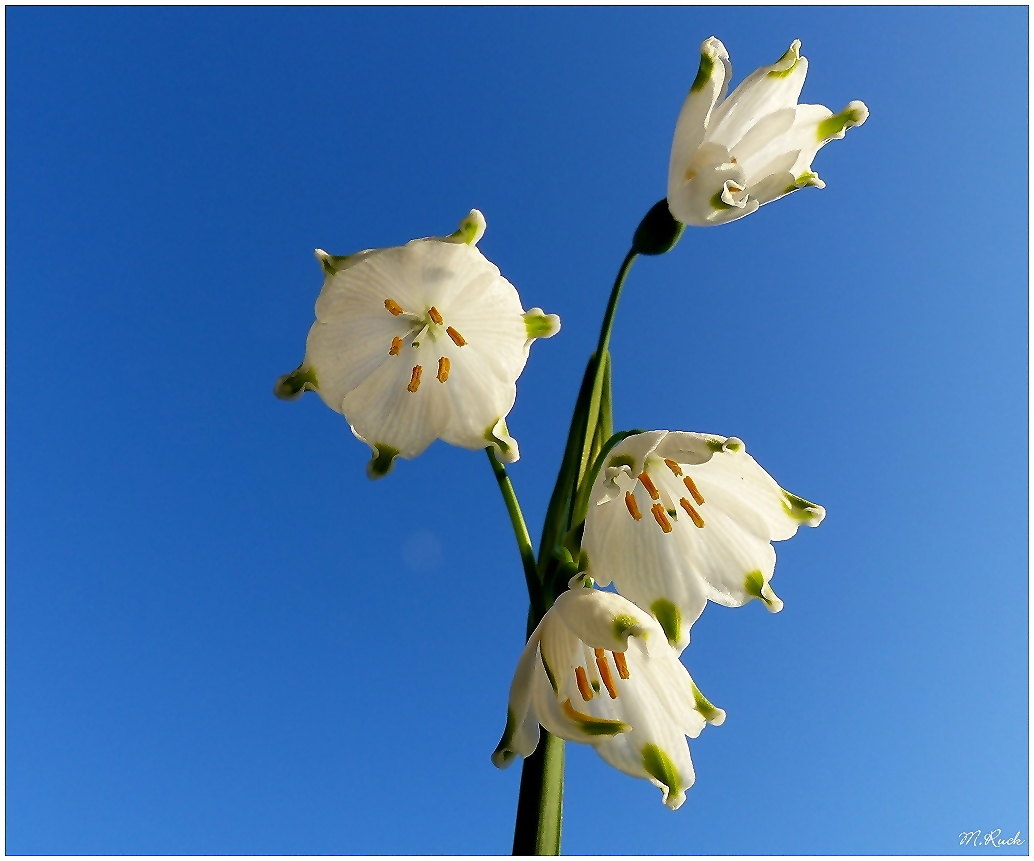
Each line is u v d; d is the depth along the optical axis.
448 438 0.15
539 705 0.14
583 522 0.15
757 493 0.16
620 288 0.16
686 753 0.15
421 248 0.15
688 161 0.16
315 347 0.15
